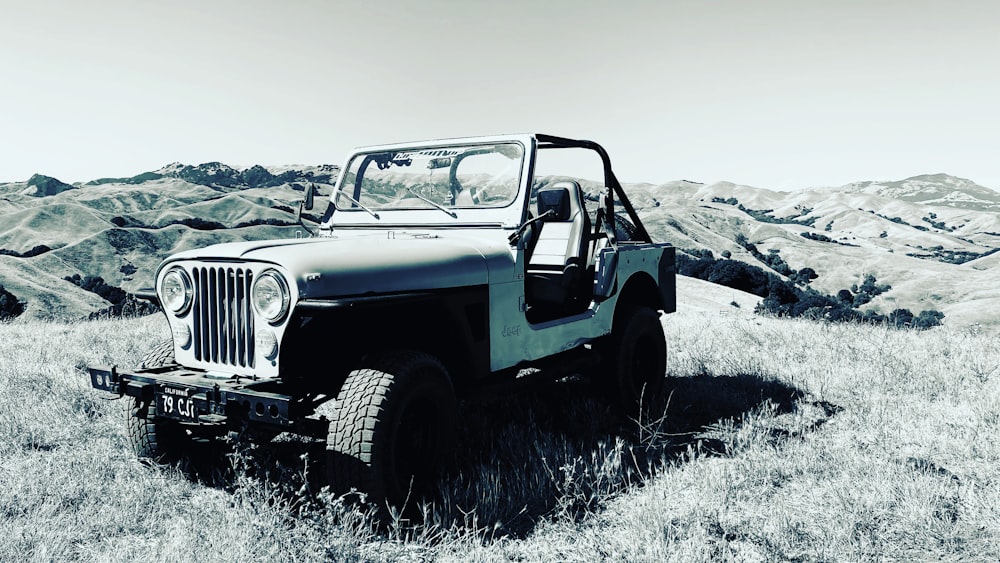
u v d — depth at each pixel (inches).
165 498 134.0
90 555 114.1
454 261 139.3
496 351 147.7
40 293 3804.1
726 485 140.4
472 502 131.7
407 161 175.9
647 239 220.7
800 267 6756.9
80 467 147.1
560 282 179.5
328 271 117.6
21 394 201.5
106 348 273.0
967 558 112.6
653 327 206.7
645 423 190.9
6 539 115.7
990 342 305.7
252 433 132.8
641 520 124.0
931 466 150.4
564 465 146.9
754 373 241.0
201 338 126.8
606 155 197.2
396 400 117.7
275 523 116.6
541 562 114.4
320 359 129.2
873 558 113.4
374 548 112.0
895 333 338.0
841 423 187.3
